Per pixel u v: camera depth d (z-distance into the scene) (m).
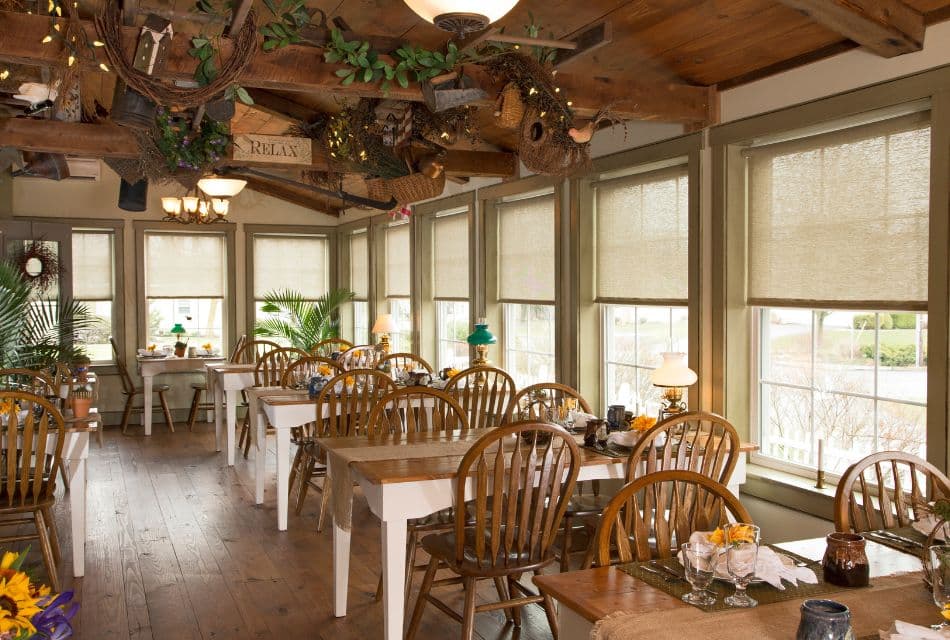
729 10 3.31
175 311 9.20
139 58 2.95
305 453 5.06
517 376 6.09
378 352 7.07
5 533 4.73
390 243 8.27
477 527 2.81
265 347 8.98
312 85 3.33
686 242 4.34
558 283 5.28
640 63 3.93
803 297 3.69
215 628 3.36
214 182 6.13
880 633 1.56
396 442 3.60
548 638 3.28
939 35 2.97
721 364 4.02
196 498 5.55
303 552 4.37
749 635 1.63
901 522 2.51
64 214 8.56
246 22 3.06
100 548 4.43
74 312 7.86
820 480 3.60
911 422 3.32
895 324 3.38
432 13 2.19
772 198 3.86
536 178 5.47
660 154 4.39
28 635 1.26
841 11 2.80
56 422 3.70
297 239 9.60
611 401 5.07
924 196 3.15
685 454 3.02
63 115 4.73
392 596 2.95
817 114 3.47
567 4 3.44
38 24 2.95
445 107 3.46
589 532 3.48
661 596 1.86
